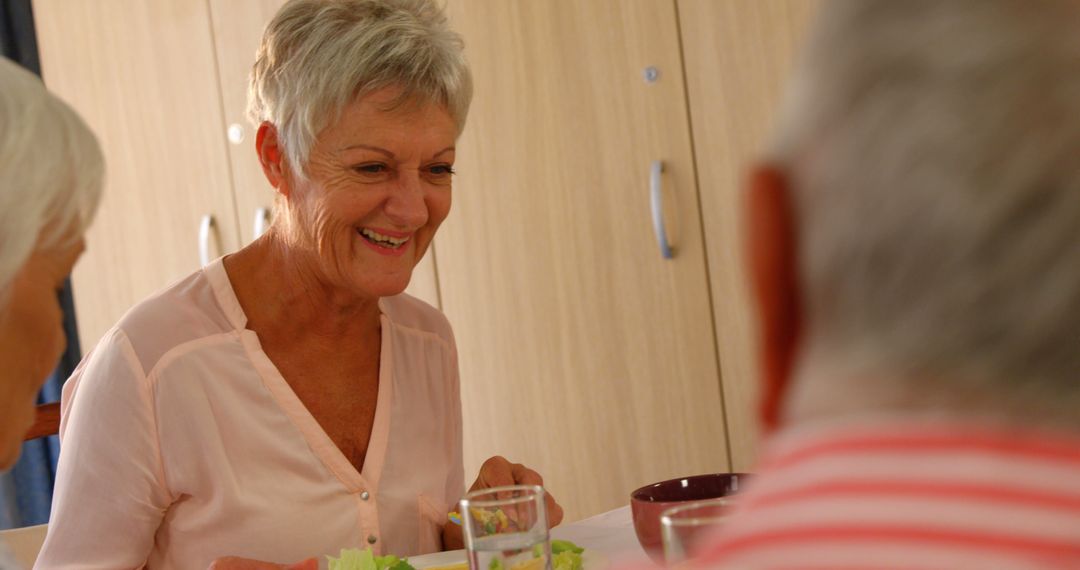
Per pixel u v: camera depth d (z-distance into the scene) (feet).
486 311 11.05
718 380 9.98
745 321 9.78
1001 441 1.35
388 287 5.20
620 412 10.47
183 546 5.18
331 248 5.13
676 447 10.25
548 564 3.50
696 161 9.87
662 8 9.89
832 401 1.42
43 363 3.30
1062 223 1.28
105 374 5.09
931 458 1.36
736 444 9.95
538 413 10.89
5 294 3.08
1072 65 1.28
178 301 5.31
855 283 1.37
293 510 5.16
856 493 1.37
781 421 1.52
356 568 4.25
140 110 12.50
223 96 12.02
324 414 5.35
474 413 11.23
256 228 11.94
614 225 10.30
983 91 1.29
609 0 10.12
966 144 1.29
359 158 5.02
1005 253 1.30
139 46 12.44
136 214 12.64
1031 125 1.28
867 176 1.34
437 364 5.76
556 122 10.47
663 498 4.21
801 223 1.41
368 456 5.34
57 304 3.30
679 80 9.87
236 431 5.17
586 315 10.53
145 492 5.07
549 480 10.91
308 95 4.99
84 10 12.71
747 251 1.46
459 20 10.82
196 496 5.17
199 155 12.23
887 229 1.33
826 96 1.37
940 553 1.31
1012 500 1.32
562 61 10.39
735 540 1.46
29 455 13.24
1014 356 1.33
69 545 5.00
